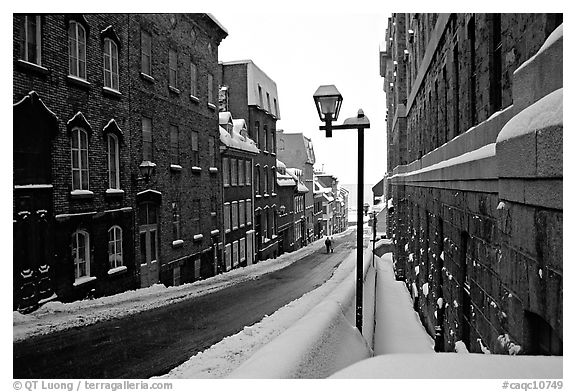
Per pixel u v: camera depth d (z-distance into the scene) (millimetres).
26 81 10875
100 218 13742
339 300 8883
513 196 4465
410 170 18766
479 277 6195
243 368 3984
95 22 13609
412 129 18391
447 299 8922
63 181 12094
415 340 10438
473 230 6500
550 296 3635
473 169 6312
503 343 4840
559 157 3365
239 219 29188
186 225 20359
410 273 17938
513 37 4918
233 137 28516
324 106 7594
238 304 13492
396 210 24516
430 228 11789
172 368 6941
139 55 16281
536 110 3861
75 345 8305
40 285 11195
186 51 20406
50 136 11672
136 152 16000
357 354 6238
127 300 13445
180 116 19812
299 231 50969
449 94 9008
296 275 22812
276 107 39156
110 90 14273
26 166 10883
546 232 3705
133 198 15727
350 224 118625
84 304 12164
